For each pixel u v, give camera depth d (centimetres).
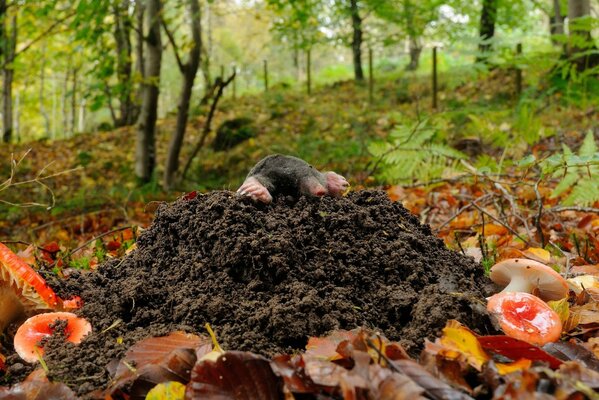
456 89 288
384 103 306
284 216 50
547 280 49
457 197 112
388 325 44
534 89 202
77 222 140
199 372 34
